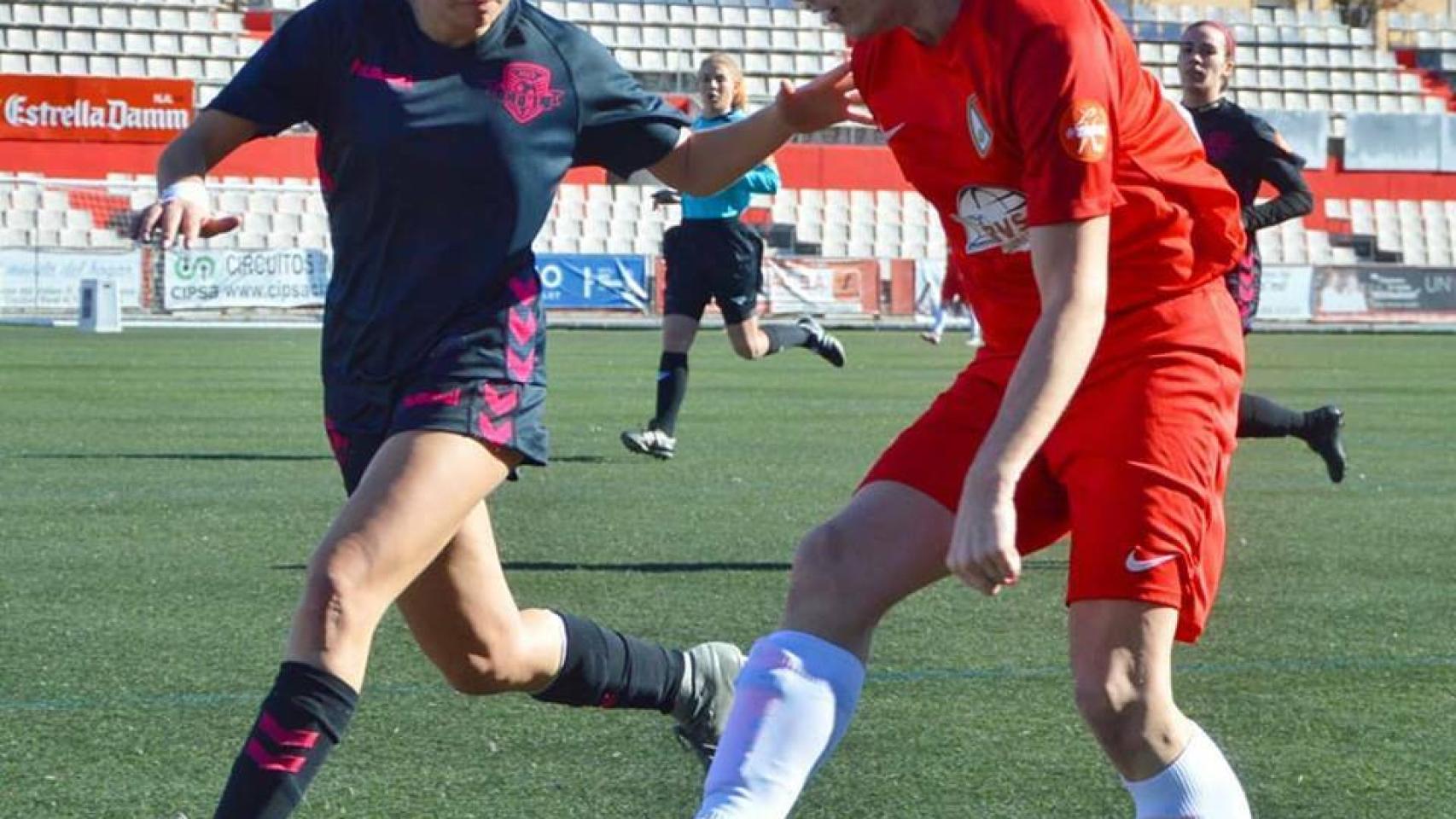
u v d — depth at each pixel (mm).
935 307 38438
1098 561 3896
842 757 5602
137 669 6656
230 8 41938
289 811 4141
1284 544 10164
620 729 5934
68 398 18328
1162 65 46531
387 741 5730
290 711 4121
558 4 43375
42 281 34688
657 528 10289
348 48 4562
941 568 4062
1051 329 3656
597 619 7656
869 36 3967
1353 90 47406
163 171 4523
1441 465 14297
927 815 5027
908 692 6453
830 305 38062
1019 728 5969
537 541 9781
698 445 14891
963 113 3967
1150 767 3914
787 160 41656
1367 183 43469
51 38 40594
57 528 10062
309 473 12656
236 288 35500
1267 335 36156
